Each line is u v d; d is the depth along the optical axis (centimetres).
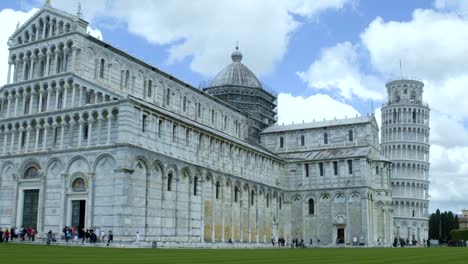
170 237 7862
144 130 7619
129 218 7056
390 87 18625
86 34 8156
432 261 3641
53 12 8350
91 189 7344
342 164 11850
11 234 7388
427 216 17538
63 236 7194
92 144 7538
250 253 5222
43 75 8344
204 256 4200
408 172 17488
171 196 7994
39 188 7900
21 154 8175
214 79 14412
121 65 8925
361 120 12694
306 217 12056
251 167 10756
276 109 15212
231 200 9762
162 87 10044
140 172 7394
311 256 4612
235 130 12762
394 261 3656
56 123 7969
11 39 8750
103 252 4588
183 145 8488
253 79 14262
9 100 8600
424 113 18175
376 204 12031
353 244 11350
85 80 7800
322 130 13075
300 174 12312
